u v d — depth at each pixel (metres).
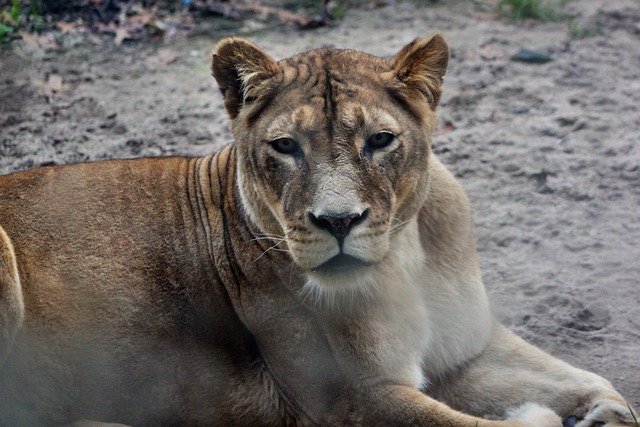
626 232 13.24
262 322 9.10
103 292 9.15
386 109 8.35
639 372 10.18
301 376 9.03
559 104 17.05
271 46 19.45
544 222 13.59
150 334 9.23
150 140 15.95
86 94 17.58
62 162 15.16
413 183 8.58
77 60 18.81
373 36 19.97
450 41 19.77
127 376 9.24
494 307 11.63
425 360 9.48
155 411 9.43
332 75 8.42
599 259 12.60
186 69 18.61
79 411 9.27
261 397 9.30
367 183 8.12
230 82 8.78
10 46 18.91
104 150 15.59
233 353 9.38
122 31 19.81
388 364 8.82
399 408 8.66
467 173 15.02
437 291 9.51
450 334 9.57
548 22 20.72
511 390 9.60
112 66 18.67
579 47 19.36
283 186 8.27
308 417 9.11
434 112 8.98
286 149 8.28
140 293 9.23
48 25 19.80
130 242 9.34
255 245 9.01
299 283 8.84
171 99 17.47
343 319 8.77
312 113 8.20
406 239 9.23
